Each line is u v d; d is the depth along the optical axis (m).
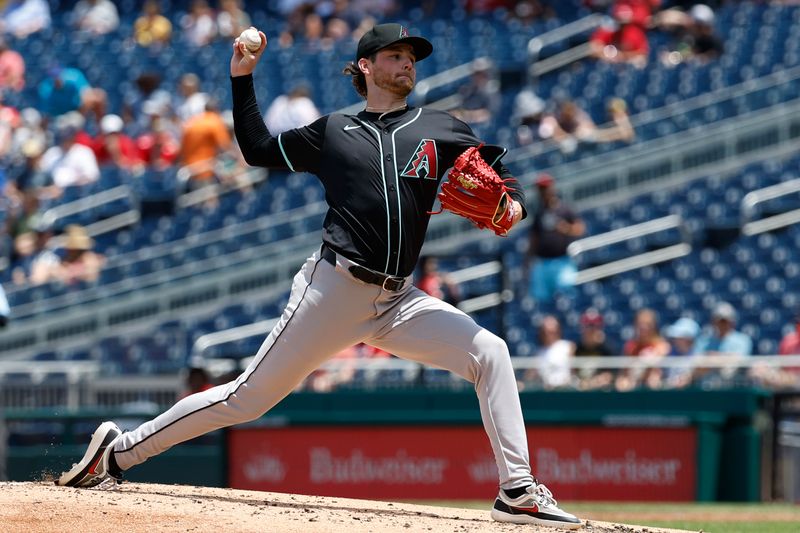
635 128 64.38
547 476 41.75
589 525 20.17
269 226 60.44
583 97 68.62
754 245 57.56
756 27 71.38
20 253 60.34
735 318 52.28
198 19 80.38
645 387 42.28
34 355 56.03
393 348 19.83
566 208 52.50
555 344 45.03
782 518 32.88
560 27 75.56
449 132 19.59
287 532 17.59
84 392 45.72
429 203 19.48
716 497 41.28
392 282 19.16
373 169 19.02
